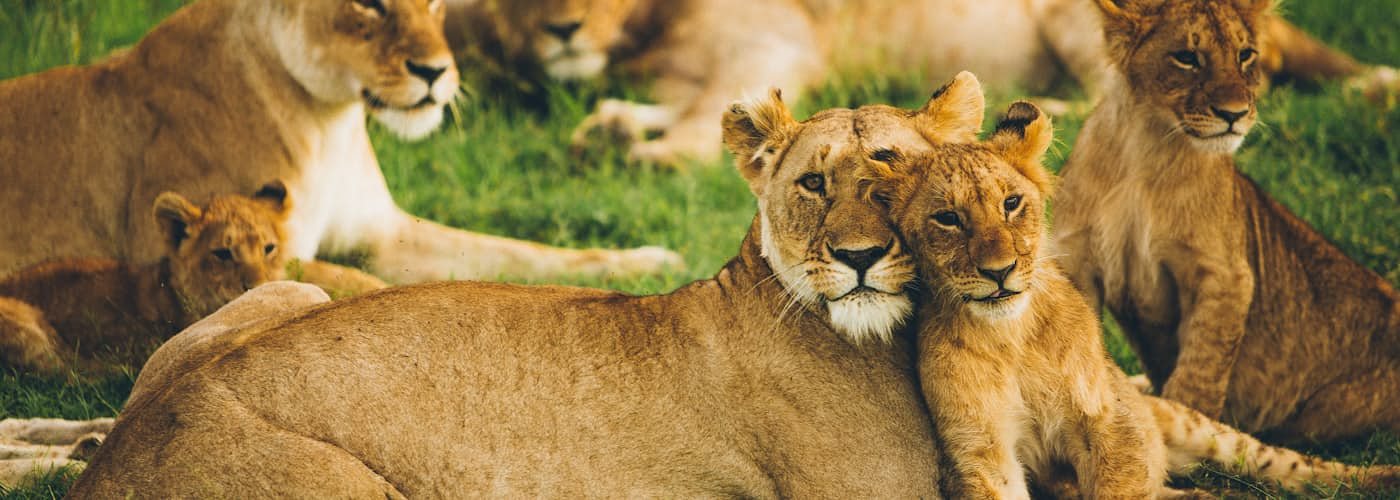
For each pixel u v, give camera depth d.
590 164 15.64
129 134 11.94
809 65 17.20
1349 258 10.79
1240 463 8.94
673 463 7.51
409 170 15.12
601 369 7.48
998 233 7.24
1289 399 10.46
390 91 11.91
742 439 7.54
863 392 7.54
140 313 11.39
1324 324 10.43
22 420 9.64
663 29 17.22
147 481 6.96
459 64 17.20
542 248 13.01
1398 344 10.28
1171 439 8.89
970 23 17.36
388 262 13.09
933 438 7.61
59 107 12.01
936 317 7.59
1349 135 14.64
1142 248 10.22
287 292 8.92
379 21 11.89
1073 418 7.74
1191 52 10.02
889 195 7.41
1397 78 16.17
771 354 7.57
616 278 12.51
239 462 6.95
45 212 11.86
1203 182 10.05
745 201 14.39
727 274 7.88
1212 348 9.97
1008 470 7.61
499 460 7.29
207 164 11.81
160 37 12.12
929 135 7.93
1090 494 7.77
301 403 7.11
